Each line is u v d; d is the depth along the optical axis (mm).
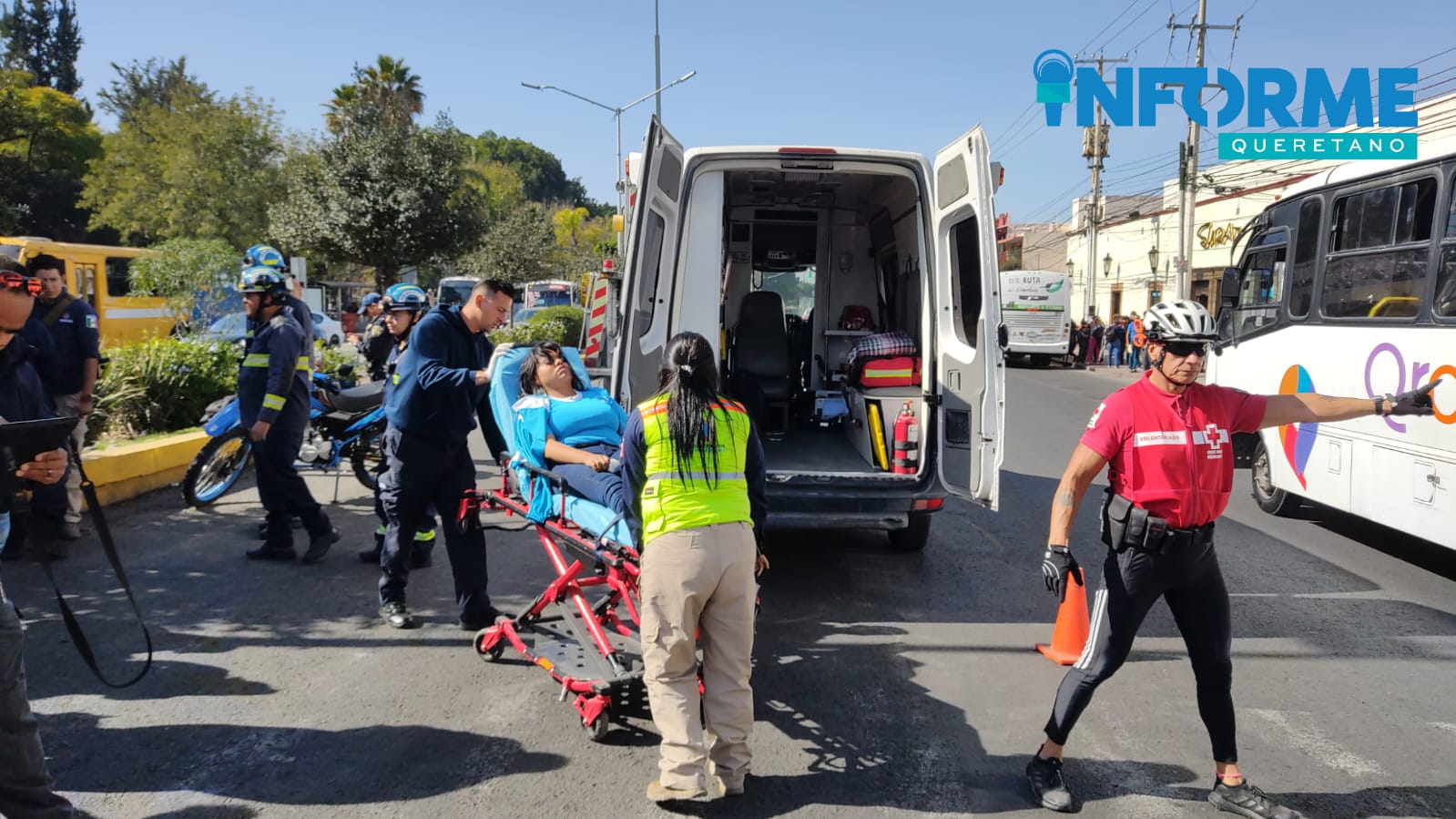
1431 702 4418
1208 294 29922
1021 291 30031
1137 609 3318
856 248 8688
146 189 36375
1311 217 7598
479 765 3666
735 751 3455
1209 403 3277
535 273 37906
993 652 5008
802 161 6000
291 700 4191
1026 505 8734
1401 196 6555
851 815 3377
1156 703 4383
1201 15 24109
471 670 4582
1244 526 8000
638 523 3643
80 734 3805
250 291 5941
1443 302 6121
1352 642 5203
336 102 31391
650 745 3871
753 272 8953
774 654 4934
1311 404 3324
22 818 2898
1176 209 32031
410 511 5000
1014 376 26094
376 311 8352
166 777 3500
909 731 4062
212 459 7195
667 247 5969
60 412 6164
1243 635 5312
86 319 6227
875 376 6449
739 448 3533
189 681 4355
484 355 5211
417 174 30141
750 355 7734
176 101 37156
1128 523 3260
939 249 5945
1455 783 3666
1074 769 3750
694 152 5961
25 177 41062
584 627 4477
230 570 5965
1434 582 6371
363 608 5391
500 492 4867
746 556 3463
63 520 6172
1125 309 36344
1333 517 8320
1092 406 17797
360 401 7727
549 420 4637
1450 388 6020
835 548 7066
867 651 4992
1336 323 7238
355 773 3576
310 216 29953
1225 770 3453
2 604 2797
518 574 6098
